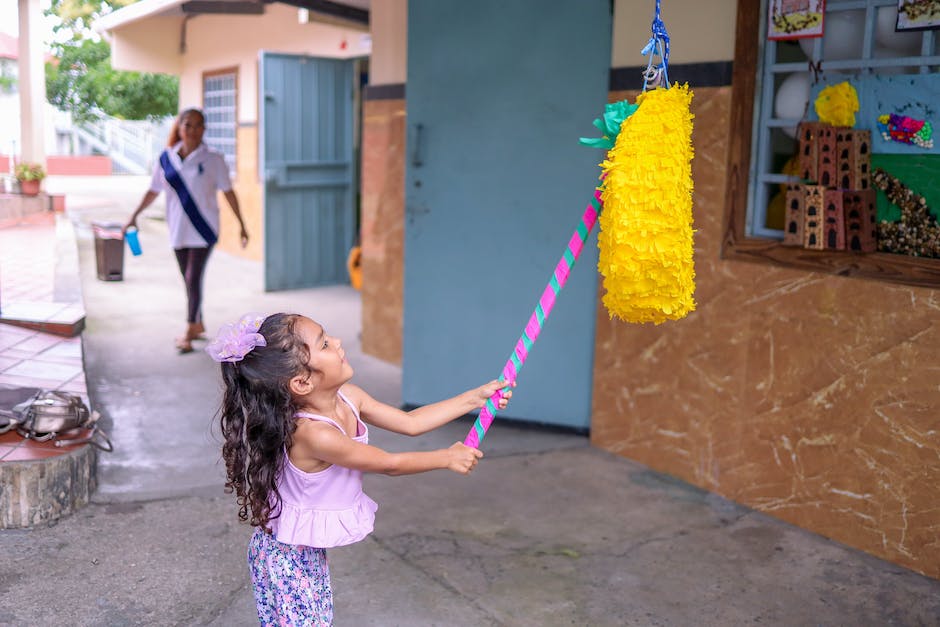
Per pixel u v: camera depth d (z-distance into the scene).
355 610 3.21
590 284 5.01
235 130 12.45
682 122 2.11
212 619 3.12
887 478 3.62
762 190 4.09
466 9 5.10
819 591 3.43
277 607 2.38
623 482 4.50
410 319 5.63
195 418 5.41
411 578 3.46
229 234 12.70
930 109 3.37
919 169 3.46
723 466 4.30
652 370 4.62
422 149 5.39
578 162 4.90
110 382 6.10
